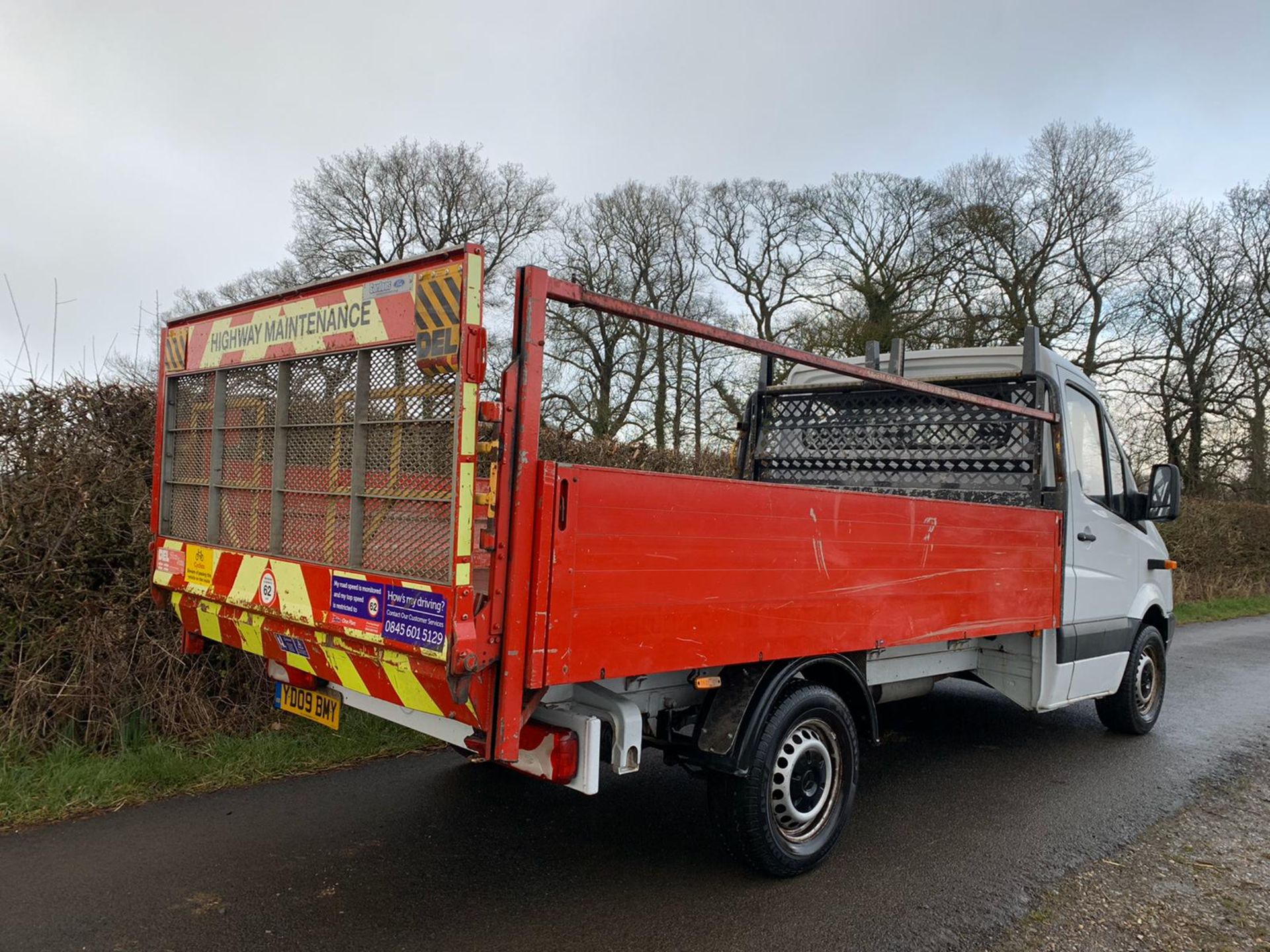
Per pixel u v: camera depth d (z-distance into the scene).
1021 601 4.95
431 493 2.66
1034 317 24.17
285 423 3.29
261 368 3.44
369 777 4.65
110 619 4.70
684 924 3.26
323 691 3.56
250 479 3.49
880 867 3.88
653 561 2.99
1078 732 6.50
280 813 4.11
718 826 3.54
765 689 3.53
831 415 6.08
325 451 3.11
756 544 3.36
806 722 3.79
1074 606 5.48
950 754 5.83
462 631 2.52
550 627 2.69
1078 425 5.67
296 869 3.54
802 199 24.89
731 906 3.43
